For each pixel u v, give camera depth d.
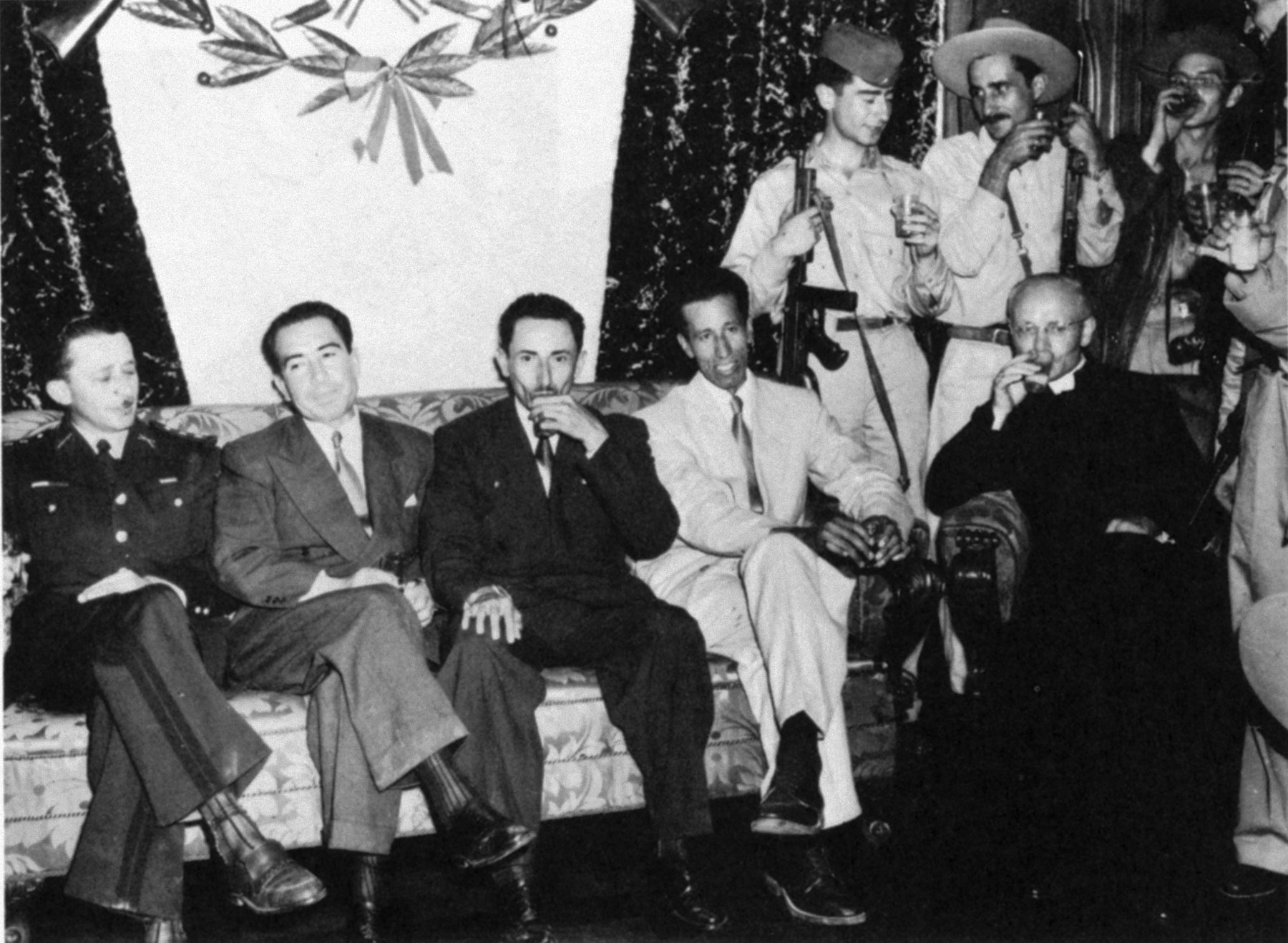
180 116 4.22
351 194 4.37
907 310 4.64
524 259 4.52
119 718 3.22
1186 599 3.78
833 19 4.70
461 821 3.26
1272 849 3.51
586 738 3.52
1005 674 3.86
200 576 3.73
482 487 3.76
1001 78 4.69
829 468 4.07
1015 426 4.21
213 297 4.27
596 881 3.67
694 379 4.09
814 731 3.50
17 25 4.06
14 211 4.08
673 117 4.60
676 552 3.98
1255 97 4.88
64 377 3.69
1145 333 4.87
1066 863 3.71
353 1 4.36
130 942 3.33
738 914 3.46
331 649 3.32
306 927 3.38
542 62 4.50
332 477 3.73
